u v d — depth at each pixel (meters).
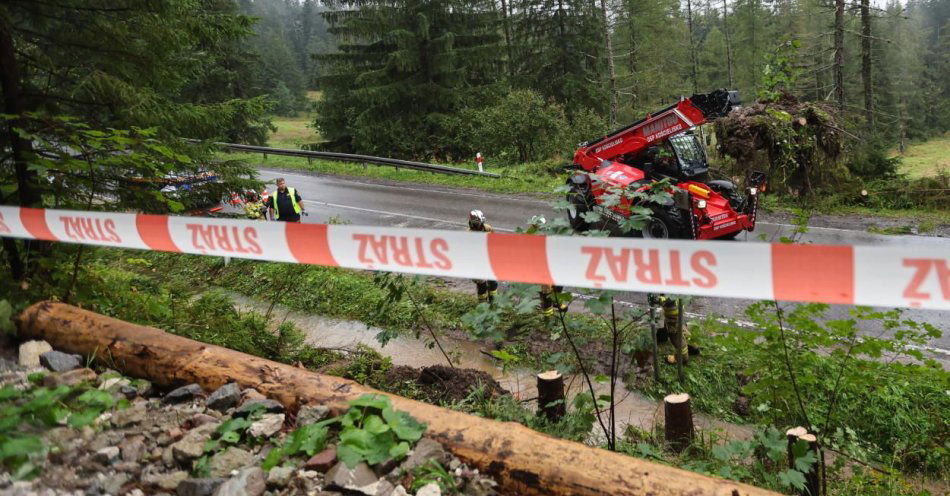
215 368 3.70
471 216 7.61
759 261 2.52
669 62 40.66
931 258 2.19
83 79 6.51
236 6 26.44
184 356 3.83
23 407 3.08
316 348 7.06
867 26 19.95
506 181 17.62
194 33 8.14
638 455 4.05
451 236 3.30
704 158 10.95
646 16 34.69
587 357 6.56
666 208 8.84
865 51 20.38
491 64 28.77
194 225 4.38
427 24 25.27
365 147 27.22
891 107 42.69
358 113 27.95
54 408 3.18
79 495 2.60
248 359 3.75
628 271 2.83
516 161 21.78
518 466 2.69
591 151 11.51
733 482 2.47
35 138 5.58
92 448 2.94
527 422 4.32
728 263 2.58
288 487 2.65
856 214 12.45
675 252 2.69
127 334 4.12
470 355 7.08
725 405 5.74
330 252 3.81
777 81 13.50
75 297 5.50
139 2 6.93
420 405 3.19
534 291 3.84
